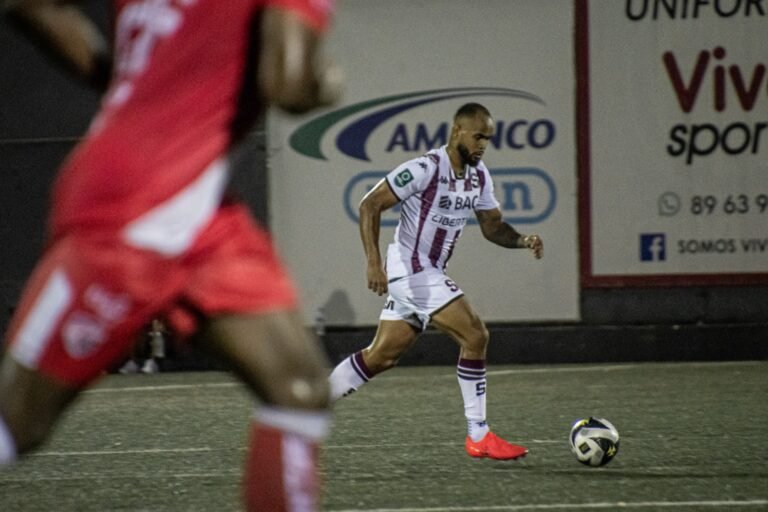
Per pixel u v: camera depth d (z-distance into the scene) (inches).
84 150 414.6
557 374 1627.7
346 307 1747.0
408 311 972.6
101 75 450.3
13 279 1800.0
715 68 1700.3
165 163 406.9
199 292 411.5
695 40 1700.3
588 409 1278.3
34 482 872.9
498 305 1747.0
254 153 1747.0
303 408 417.7
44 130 1781.5
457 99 1724.9
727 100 1702.8
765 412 1227.9
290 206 1747.0
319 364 424.5
